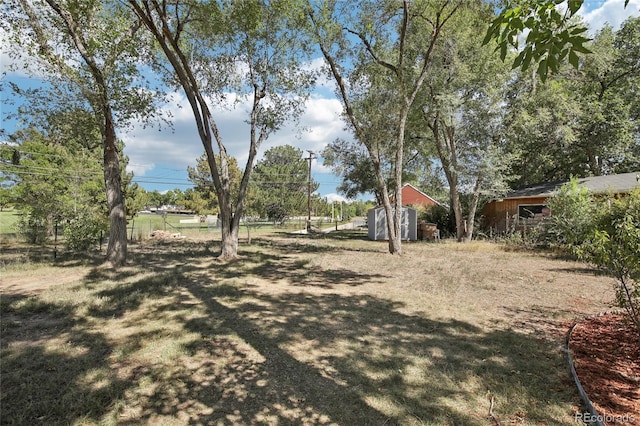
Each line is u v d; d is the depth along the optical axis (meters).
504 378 3.33
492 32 2.47
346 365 3.62
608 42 18.06
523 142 19.19
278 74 12.40
